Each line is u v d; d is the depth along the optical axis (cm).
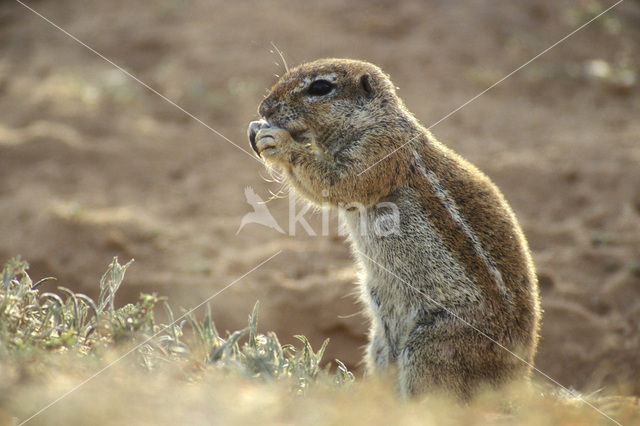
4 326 1348
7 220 3166
